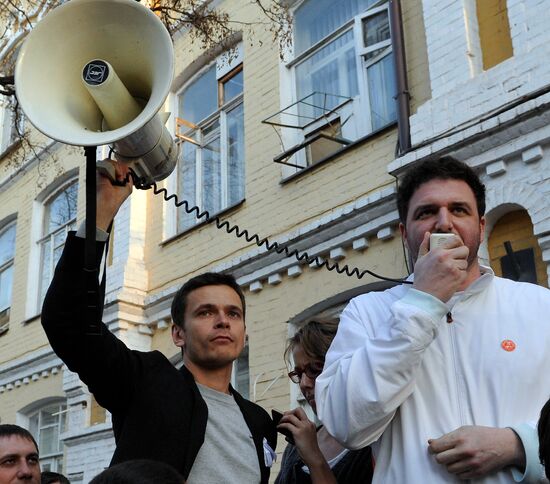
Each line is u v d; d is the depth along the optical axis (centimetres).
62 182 1105
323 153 720
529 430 201
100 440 833
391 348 206
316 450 273
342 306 643
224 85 876
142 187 264
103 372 251
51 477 474
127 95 250
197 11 763
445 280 212
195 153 887
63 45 254
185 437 258
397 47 625
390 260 594
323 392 225
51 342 242
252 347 698
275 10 803
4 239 1232
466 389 215
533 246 489
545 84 484
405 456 210
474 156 514
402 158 555
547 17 504
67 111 247
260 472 274
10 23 912
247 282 719
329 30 762
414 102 610
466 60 552
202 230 807
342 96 721
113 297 829
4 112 1241
